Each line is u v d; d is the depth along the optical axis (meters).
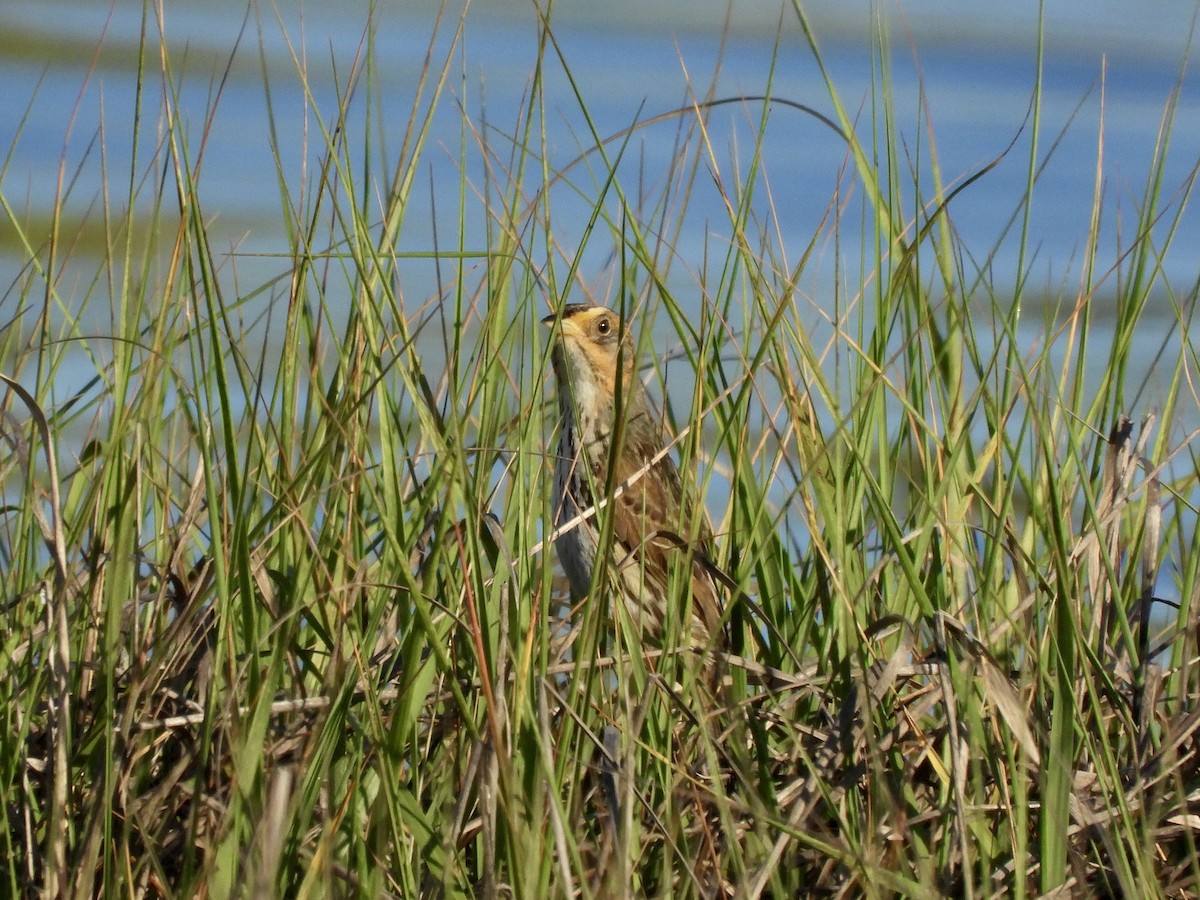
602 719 9.17
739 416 11.11
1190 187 11.15
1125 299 11.25
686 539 10.47
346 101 10.20
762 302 10.27
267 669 8.72
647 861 8.77
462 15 10.70
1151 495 10.51
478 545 8.76
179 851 8.55
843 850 7.97
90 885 7.88
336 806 8.64
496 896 7.77
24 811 8.40
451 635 9.49
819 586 10.40
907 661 9.55
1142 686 9.70
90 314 18.84
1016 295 10.30
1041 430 9.20
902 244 11.09
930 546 10.88
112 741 8.18
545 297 11.77
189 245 9.45
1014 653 10.86
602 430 13.45
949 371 11.16
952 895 8.78
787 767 9.66
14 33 47.91
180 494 11.41
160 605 9.66
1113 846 8.39
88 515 9.42
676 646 9.74
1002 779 8.96
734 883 8.42
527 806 8.01
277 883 7.73
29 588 9.55
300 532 9.37
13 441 9.65
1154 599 10.43
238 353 9.19
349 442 9.54
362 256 9.77
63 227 24.31
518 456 9.81
